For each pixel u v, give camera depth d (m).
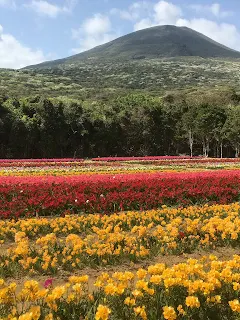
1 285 5.05
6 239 8.77
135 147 58.69
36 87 100.75
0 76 114.19
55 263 6.84
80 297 4.68
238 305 4.27
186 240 8.16
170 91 103.31
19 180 15.22
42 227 9.27
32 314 3.92
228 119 53.06
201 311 4.55
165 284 4.57
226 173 17.45
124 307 4.54
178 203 12.92
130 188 13.60
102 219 9.57
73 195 12.56
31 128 49.22
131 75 155.75
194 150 63.59
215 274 4.91
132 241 7.78
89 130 54.34
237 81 146.25
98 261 7.04
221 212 10.67
